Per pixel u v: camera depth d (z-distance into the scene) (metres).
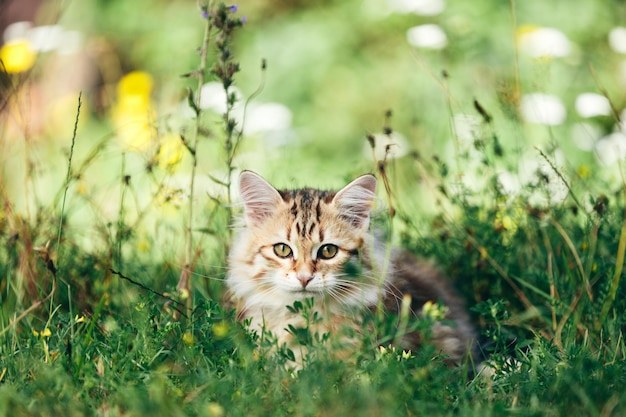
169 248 1.15
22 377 0.86
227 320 0.90
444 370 0.86
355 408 0.81
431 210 1.28
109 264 1.00
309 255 0.97
